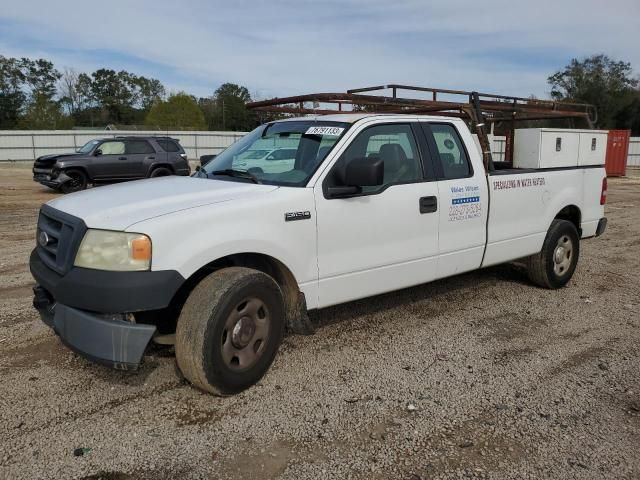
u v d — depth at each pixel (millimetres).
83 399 3605
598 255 8227
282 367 4148
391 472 2910
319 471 2910
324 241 4074
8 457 2973
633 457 3066
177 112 76812
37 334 4699
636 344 4723
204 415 3439
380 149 4500
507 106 6121
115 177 17016
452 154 5074
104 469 2891
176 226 3363
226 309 3467
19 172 28453
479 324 5152
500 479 2865
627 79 57781
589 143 6449
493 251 5395
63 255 3479
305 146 4363
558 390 3852
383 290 4535
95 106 95812
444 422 3406
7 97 83562
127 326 3225
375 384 3893
